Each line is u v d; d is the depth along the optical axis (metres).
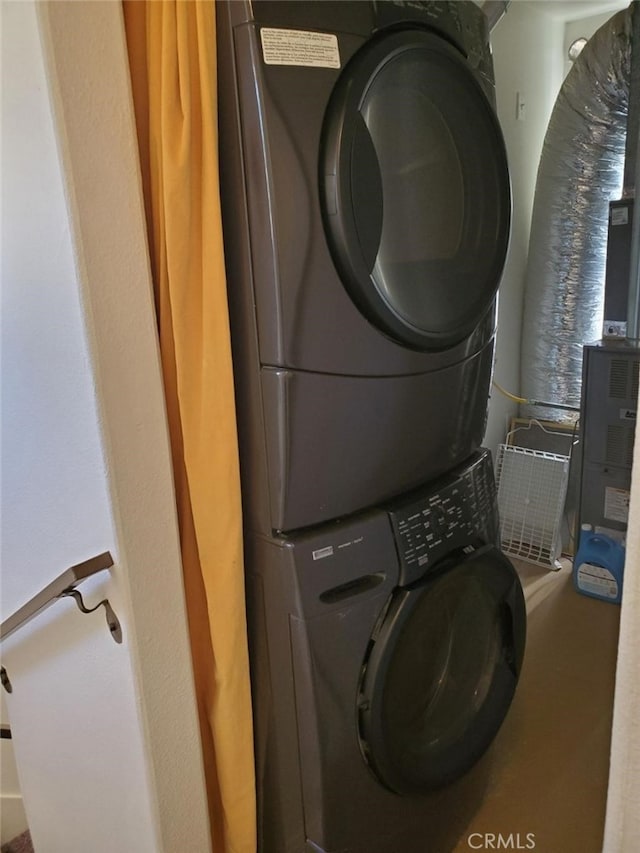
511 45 2.73
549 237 2.83
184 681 1.14
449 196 1.22
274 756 1.25
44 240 0.97
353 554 1.16
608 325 2.49
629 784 0.64
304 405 1.06
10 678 1.63
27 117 0.92
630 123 2.41
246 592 1.20
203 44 0.94
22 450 1.25
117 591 1.04
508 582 1.51
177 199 0.98
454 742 1.44
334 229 1.01
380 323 1.11
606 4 2.78
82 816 1.47
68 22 0.85
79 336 0.94
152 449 1.03
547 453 2.95
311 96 0.98
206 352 1.05
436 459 1.34
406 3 1.10
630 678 0.61
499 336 2.94
